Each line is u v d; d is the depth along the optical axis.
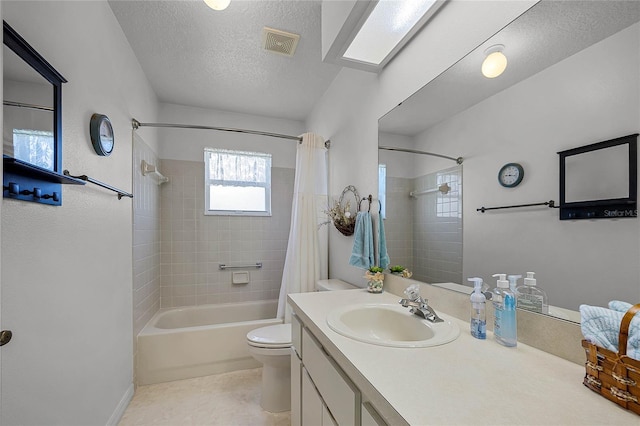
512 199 0.96
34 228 0.99
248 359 2.34
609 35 0.70
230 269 3.07
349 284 2.15
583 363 0.74
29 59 0.94
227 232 3.08
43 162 1.00
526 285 0.89
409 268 1.48
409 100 1.47
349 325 1.22
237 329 2.32
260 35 1.89
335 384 0.90
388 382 0.67
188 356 2.19
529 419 0.54
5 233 0.86
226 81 2.49
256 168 3.23
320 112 2.82
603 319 0.62
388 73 1.66
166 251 2.85
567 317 0.79
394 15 1.29
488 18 1.03
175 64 2.22
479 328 0.93
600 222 0.72
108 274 1.57
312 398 1.13
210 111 3.06
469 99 1.12
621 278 0.67
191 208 2.96
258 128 3.24
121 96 1.81
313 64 2.24
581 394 0.62
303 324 1.31
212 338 2.25
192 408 1.81
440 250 1.28
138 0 1.59
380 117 1.75
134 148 2.05
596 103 0.73
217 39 1.93
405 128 1.51
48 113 1.03
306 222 2.46
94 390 1.39
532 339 0.86
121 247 1.77
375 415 0.70
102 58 1.53
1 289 0.85
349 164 2.18
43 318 1.03
